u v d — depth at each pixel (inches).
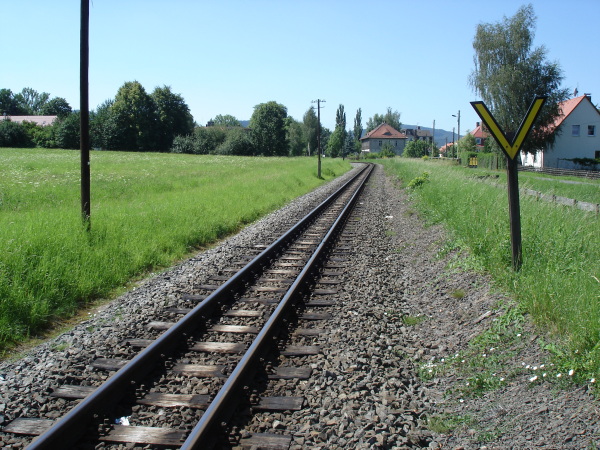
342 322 270.1
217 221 604.1
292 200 994.7
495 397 181.3
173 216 572.1
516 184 285.1
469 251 362.0
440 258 395.9
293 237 548.1
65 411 176.6
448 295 308.5
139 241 446.6
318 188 1341.0
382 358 226.5
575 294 213.2
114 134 3774.6
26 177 997.8
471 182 688.4
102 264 364.5
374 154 5147.6
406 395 191.5
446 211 535.8
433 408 184.1
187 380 199.3
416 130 7593.5
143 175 1186.0
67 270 327.0
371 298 316.2
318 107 1780.3
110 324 269.1
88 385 196.9
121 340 242.7
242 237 550.6
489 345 220.5
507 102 1919.3
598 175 1680.6
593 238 296.2
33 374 206.7
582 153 2351.1
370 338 248.4
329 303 303.1
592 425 148.6
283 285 350.3
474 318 256.7
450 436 163.9
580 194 767.7
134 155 2625.5
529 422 159.8
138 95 3828.7
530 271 264.5
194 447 142.5
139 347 234.8
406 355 233.8
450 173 957.2
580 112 2336.4
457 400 187.2
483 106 285.1
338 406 180.5
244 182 1133.7
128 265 385.7
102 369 211.6
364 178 1652.3
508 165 285.6
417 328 272.7
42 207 617.9
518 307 236.7
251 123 4714.6
